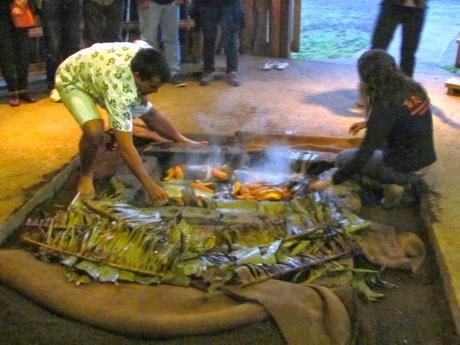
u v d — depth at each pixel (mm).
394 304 3270
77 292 3072
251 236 3486
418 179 4352
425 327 3113
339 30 10523
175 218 3605
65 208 4266
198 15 6938
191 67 7453
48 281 3129
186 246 3299
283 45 8266
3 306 3068
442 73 7625
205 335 2828
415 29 6102
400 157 4078
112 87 3686
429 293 3367
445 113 6023
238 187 4164
